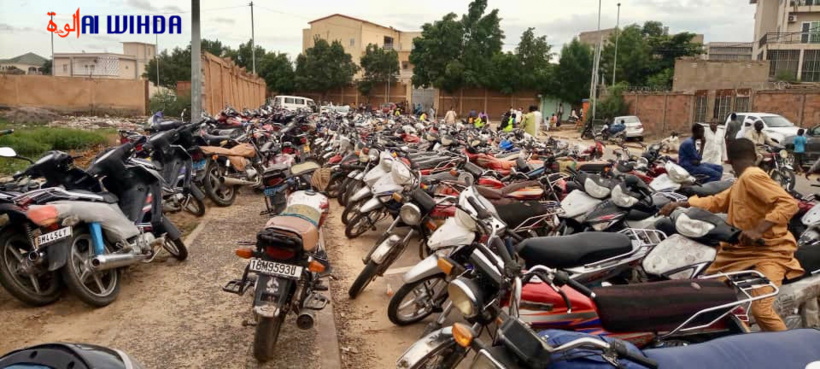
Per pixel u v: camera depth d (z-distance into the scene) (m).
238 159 8.66
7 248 4.45
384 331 4.64
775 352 2.44
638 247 4.07
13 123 22.20
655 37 47.62
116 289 4.90
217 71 22.39
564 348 2.26
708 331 3.30
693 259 3.81
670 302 3.12
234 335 4.30
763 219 3.80
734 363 2.37
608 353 2.29
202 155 8.37
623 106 34.62
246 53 56.53
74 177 5.18
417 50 48.56
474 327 3.04
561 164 9.96
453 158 8.57
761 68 34.88
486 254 3.09
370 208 6.86
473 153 9.30
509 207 5.79
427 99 52.22
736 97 28.06
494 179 7.55
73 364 2.11
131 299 4.91
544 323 3.19
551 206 6.18
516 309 2.83
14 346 3.99
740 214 3.99
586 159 11.09
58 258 4.33
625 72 45.84
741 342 2.50
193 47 13.38
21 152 13.26
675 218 4.41
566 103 47.78
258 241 3.78
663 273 3.83
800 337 2.56
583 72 45.75
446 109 49.16
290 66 54.66
